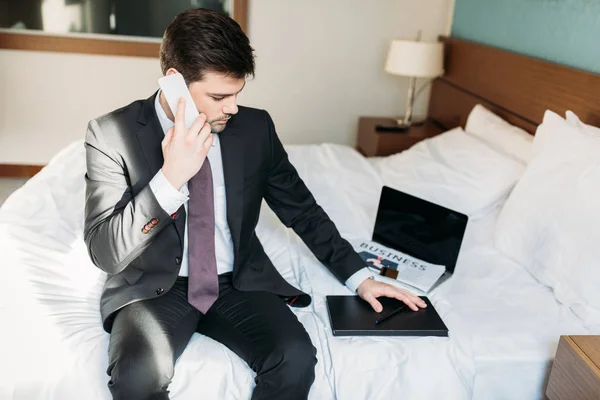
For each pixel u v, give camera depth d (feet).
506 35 9.10
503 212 6.49
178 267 4.50
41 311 4.56
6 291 4.70
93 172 4.31
